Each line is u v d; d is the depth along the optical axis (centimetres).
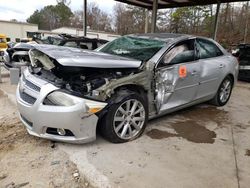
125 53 359
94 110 249
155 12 905
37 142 282
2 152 260
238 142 310
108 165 238
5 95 467
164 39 362
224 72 437
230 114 422
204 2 977
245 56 775
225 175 235
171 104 343
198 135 324
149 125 349
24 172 228
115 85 267
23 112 263
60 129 249
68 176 225
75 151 262
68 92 245
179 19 3253
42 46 311
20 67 532
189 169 241
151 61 311
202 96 405
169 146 287
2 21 3516
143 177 223
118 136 279
